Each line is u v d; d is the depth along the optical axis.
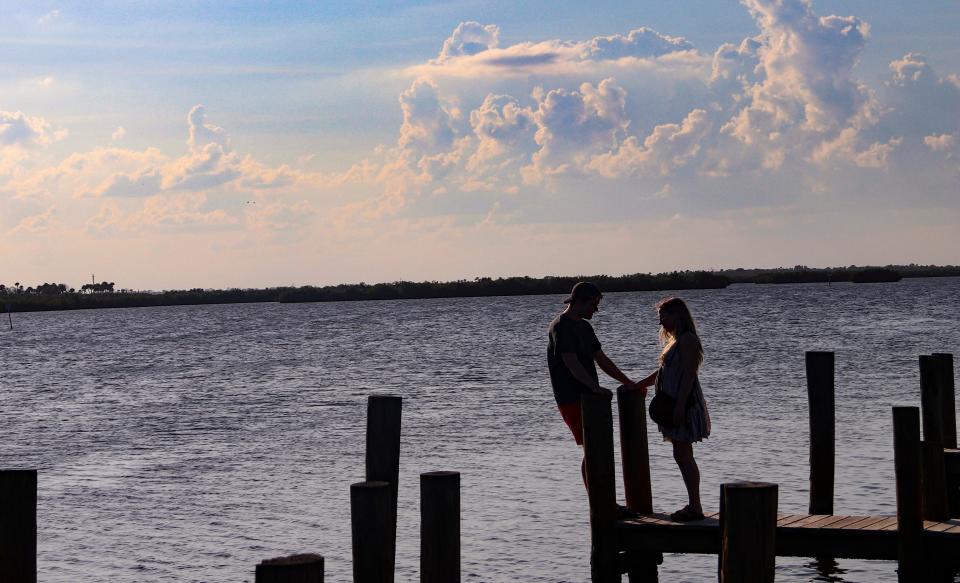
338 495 18.48
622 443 11.48
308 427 27.52
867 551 10.54
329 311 172.00
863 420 24.92
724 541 8.57
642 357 47.94
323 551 14.79
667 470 19.34
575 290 11.42
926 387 14.60
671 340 11.44
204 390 39.38
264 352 62.88
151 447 24.88
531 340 66.75
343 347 65.38
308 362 52.97
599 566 10.84
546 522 15.81
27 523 7.62
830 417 13.19
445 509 8.73
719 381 35.28
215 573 13.78
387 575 8.27
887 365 39.00
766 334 61.19
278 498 18.33
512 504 17.03
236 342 76.94
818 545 10.63
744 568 8.39
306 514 17.05
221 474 20.83
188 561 14.37
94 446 25.41
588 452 10.83
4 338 99.50
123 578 13.62
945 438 14.95
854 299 125.81
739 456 20.61
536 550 14.30
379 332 85.38
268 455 23.03
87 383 44.59
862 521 10.94
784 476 18.59
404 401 32.34
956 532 10.48
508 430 25.30
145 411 32.78
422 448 22.80
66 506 18.00
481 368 45.12
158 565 14.19
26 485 7.61
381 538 8.19
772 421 25.33
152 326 125.62
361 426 27.39
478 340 68.19
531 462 20.84
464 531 15.33
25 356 68.12
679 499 16.92
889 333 58.91
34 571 7.67
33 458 23.67
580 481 18.81
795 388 32.72
